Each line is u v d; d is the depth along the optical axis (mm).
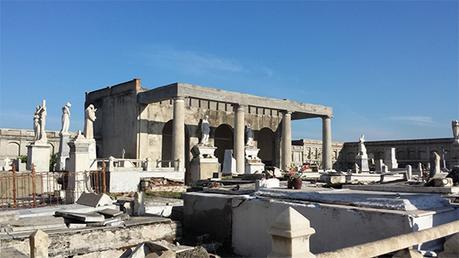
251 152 39219
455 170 16984
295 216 3627
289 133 45406
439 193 11680
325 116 49531
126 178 24797
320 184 18500
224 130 52938
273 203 9906
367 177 25234
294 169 33000
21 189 22281
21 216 12398
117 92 43531
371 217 7840
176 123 36531
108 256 10492
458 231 5145
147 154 41062
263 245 10070
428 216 7586
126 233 10906
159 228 11508
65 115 31859
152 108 41938
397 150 65250
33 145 29656
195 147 32312
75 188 18938
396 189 12539
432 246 6906
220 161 52969
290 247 3541
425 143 62281
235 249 10805
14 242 9289
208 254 9422
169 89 37281
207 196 11820
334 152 69562
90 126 27141
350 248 3785
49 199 19344
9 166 35312
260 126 50969
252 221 10430
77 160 19266
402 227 7352
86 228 10547
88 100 48031
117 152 42906
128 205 14094
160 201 17125
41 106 30359
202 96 38219
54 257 9672
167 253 8078
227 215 11172
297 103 46281
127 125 41875
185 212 12406
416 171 36719
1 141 48031
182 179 29609
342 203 9047
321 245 8664
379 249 3957
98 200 14680
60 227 10922
